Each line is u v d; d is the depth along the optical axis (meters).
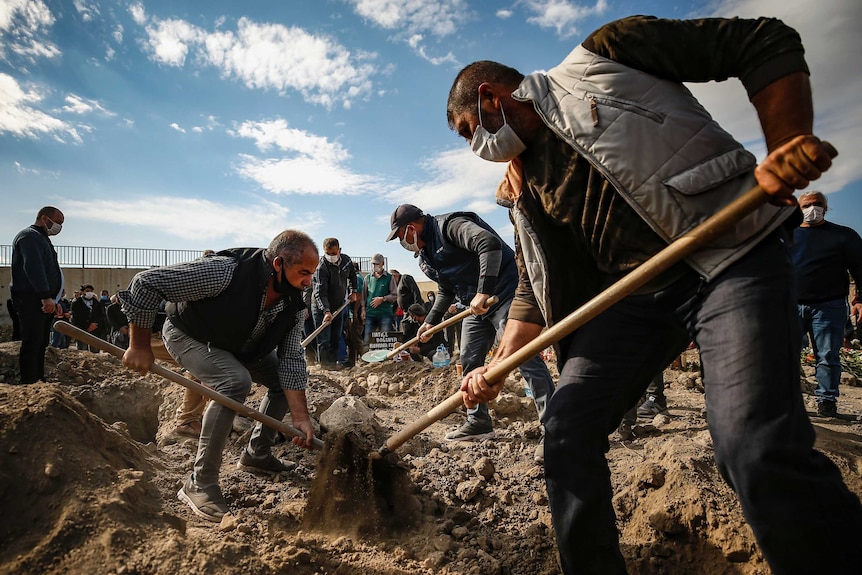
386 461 2.90
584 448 1.80
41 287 5.12
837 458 3.46
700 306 1.62
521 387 5.82
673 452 3.19
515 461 3.76
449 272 4.27
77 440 2.36
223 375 2.86
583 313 1.69
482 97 1.91
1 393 2.45
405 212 4.22
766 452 1.38
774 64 1.42
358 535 2.65
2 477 2.09
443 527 2.73
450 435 4.29
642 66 1.66
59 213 5.48
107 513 2.04
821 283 5.34
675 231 1.60
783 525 1.37
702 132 1.62
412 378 7.01
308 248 2.87
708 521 2.58
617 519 2.87
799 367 1.48
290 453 3.55
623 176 1.62
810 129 1.39
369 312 10.04
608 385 1.80
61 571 1.86
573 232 1.82
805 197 5.34
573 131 1.69
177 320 2.93
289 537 2.52
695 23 1.58
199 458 2.73
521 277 2.22
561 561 1.88
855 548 1.34
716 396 1.51
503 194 2.24
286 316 3.03
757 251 1.53
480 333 4.33
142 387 4.79
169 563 1.92
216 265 2.78
